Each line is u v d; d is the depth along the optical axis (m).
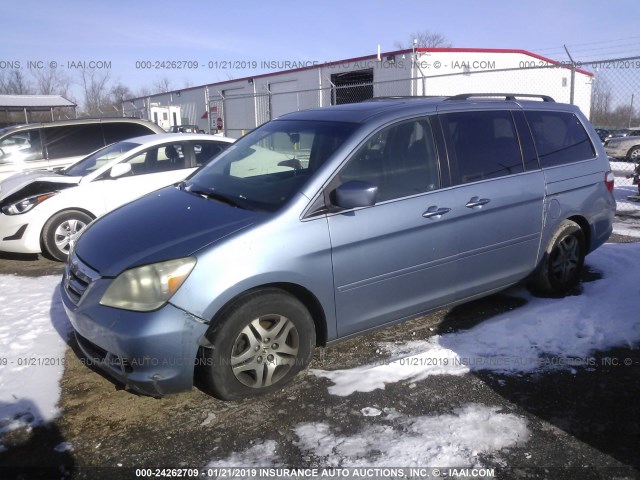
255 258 3.09
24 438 2.98
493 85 17.36
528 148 4.46
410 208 3.66
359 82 18.95
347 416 3.14
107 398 3.38
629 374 3.58
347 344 4.05
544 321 4.32
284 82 21.48
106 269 3.13
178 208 3.64
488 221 4.06
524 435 2.96
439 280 3.89
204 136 7.71
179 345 2.94
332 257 3.36
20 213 6.32
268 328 3.26
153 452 2.86
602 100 12.52
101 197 6.70
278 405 3.27
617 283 5.13
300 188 3.37
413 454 2.80
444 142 3.96
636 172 10.26
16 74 39.41
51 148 8.59
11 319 4.65
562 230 4.67
